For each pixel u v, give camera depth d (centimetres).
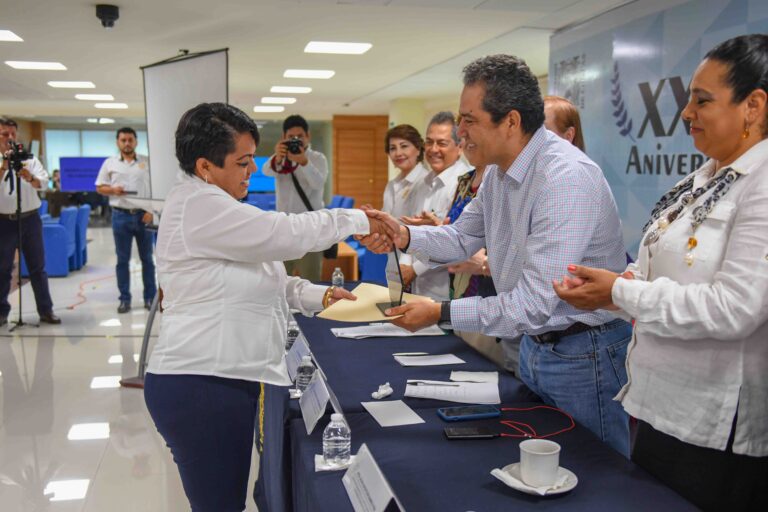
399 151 371
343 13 503
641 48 436
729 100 115
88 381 420
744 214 112
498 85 152
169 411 161
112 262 974
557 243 150
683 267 123
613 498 116
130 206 596
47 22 529
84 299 686
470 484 122
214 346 159
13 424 347
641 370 133
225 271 160
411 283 297
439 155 332
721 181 118
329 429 143
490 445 140
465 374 188
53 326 566
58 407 373
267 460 216
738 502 125
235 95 1084
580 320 160
